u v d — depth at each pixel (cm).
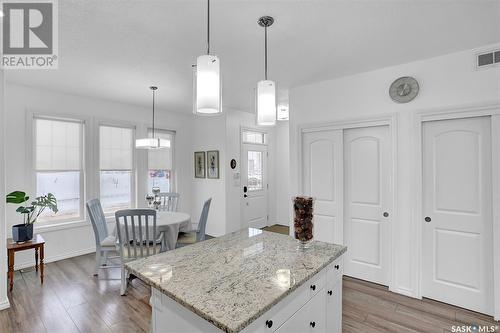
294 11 195
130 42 241
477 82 252
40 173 387
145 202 491
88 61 281
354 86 323
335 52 263
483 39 237
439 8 191
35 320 238
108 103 447
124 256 286
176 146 548
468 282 258
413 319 241
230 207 513
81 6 187
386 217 306
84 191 423
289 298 132
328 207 346
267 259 168
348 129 334
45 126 391
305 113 364
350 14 199
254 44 246
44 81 346
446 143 271
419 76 282
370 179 319
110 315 246
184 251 184
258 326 112
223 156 508
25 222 357
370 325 231
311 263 160
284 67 302
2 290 255
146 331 222
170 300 132
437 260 274
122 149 469
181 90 388
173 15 199
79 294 286
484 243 251
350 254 333
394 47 253
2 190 255
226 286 130
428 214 279
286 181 603
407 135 288
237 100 450
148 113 501
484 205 252
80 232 415
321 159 352
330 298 175
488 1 183
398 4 187
